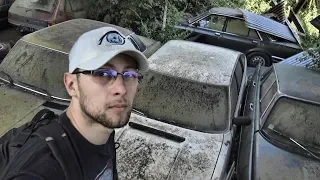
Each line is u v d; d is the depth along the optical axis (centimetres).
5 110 185
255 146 177
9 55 217
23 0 343
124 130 174
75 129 58
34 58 208
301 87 200
